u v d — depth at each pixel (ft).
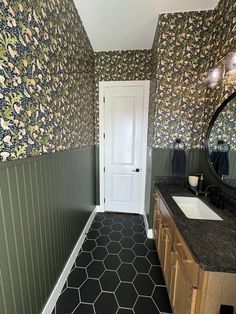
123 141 9.77
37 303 4.04
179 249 3.95
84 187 7.93
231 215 4.60
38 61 3.83
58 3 4.79
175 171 7.04
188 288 3.35
